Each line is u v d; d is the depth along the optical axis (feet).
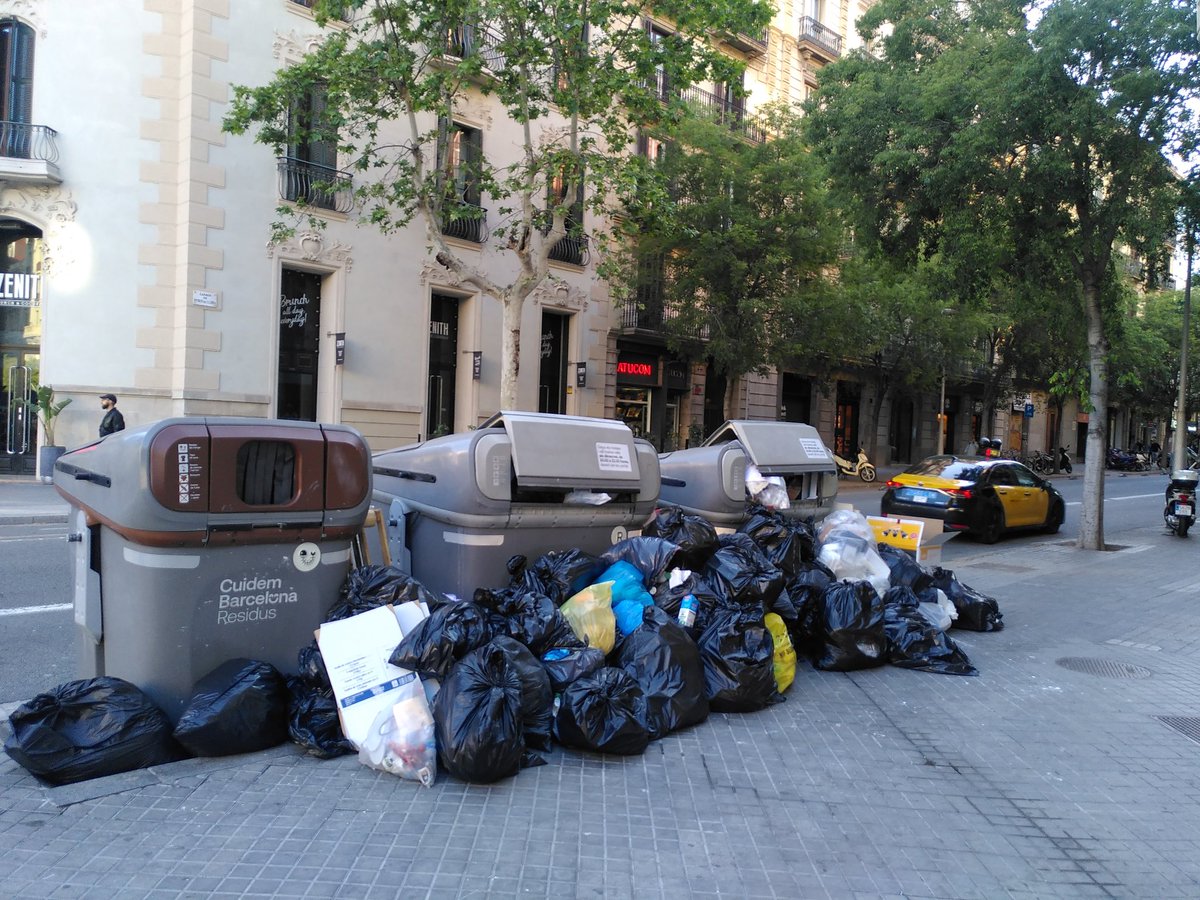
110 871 9.57
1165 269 42.16
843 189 44.57
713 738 14.70
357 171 58.34
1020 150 40.04
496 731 12.09
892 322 83.10
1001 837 11.65
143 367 52.31
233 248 53.42
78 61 51.29
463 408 66.85
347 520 14.30
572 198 46.70
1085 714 17.07
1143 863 11.08
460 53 49.98
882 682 18.57
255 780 11.96
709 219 66.23
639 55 44.57
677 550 17.31
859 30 46.88
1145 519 62.54
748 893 9.84
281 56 54.95
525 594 15.83
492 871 9.95
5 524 39.01
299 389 58.08
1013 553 41.42
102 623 13.78
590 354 74.79
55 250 51.52
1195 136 36.11
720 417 90.79
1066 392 44.68
